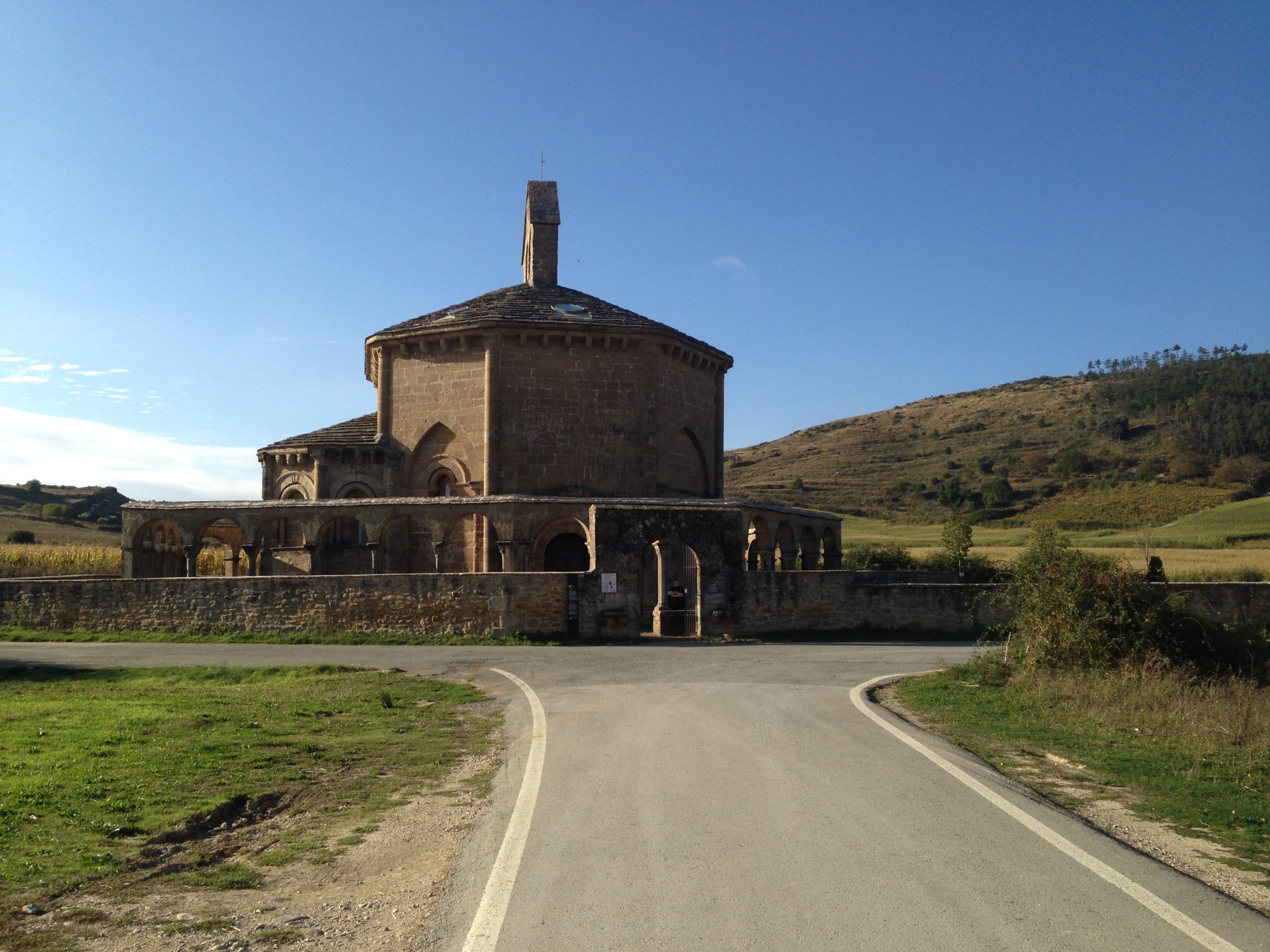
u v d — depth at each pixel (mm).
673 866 7094
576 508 30438
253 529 32094
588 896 6477
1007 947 5633
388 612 26906
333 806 9523
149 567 35219
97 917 6609
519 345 34188
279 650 24609
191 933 6324
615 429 34500
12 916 6586
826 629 28266
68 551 50531
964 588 28078
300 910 6754
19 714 13930
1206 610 22812
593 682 18047
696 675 18984
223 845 8398
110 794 9602
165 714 14023
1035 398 183125
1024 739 12672
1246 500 102250
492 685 17906
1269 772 11039
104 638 27328
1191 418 136500
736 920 6031
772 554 34594
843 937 5762
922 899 6402
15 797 9234
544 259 41719
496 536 30766
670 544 32844
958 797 9117
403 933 6188
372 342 36469
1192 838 8391
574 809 8695
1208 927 5996
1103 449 135375
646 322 35688
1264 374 148375
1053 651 18656
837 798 9055
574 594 26562
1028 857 7344
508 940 5777
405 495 35469
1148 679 16484
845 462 159375
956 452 152750
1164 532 87688
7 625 29000
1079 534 93438
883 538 93375
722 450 39562
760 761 10711
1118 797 9719
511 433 33781
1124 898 6477
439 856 7762
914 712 14719
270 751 11766
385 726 13695
